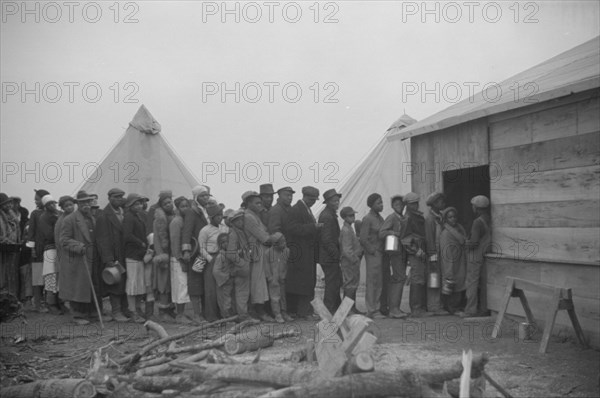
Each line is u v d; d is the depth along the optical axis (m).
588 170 7.98
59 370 7.11
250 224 9.98
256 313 10.35
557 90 8.06
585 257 8.03
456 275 10.67
